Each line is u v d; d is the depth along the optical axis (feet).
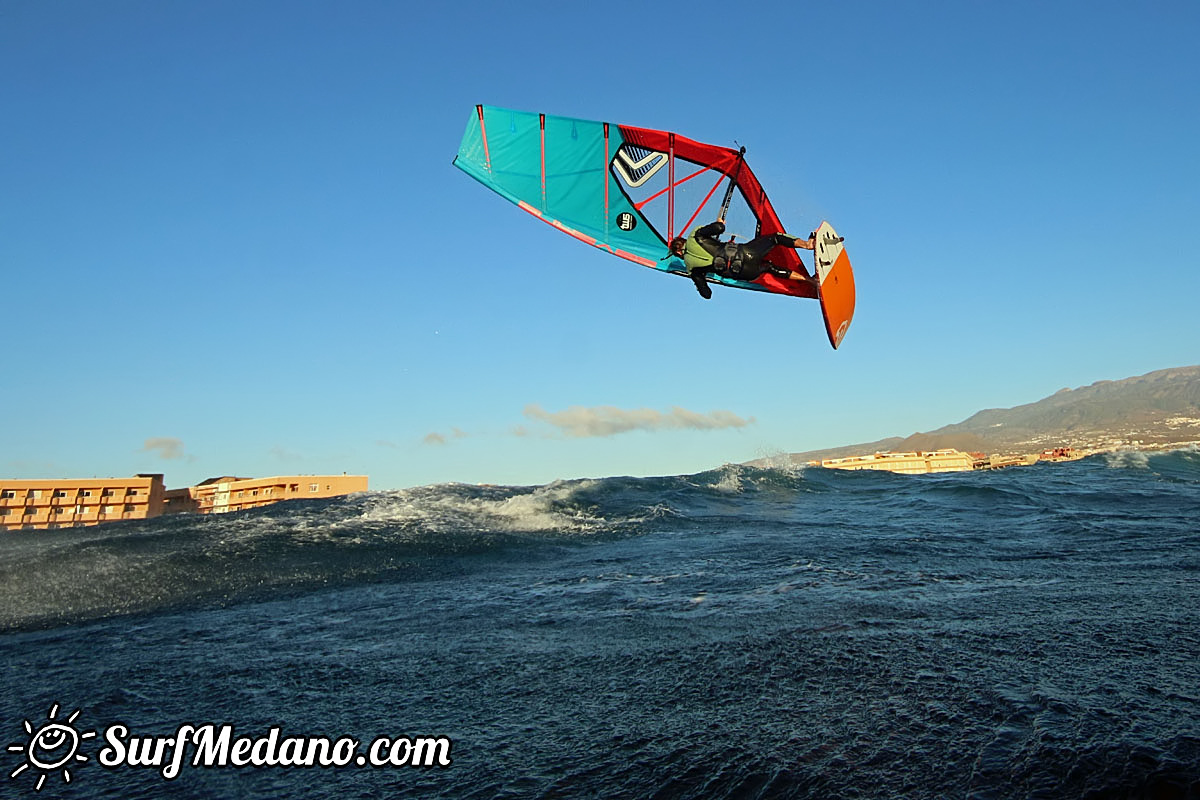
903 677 10.28
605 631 14.48
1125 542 23.24
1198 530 25.26
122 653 15.20
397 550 26.18
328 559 24.98
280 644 15.26
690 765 7.99
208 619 18.38
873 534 27.58
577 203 27.68
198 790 8.57
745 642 12.76
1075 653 11.04
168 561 24.30
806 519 33.68
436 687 11.66
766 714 9.29
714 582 19.10
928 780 7.12
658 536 29.40
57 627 18.28
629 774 7.93
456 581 21.88
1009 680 9.86
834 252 28.09
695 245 27.68
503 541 28.04
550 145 27.25
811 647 12.10
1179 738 7.60
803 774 7.48
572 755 8.59
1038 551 22.24
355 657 13.80
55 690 12.69
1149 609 13.80
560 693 10.91
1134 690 9.23
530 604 17.81
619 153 28.02
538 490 41.65
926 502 39.60
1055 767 7.13
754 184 28.66
